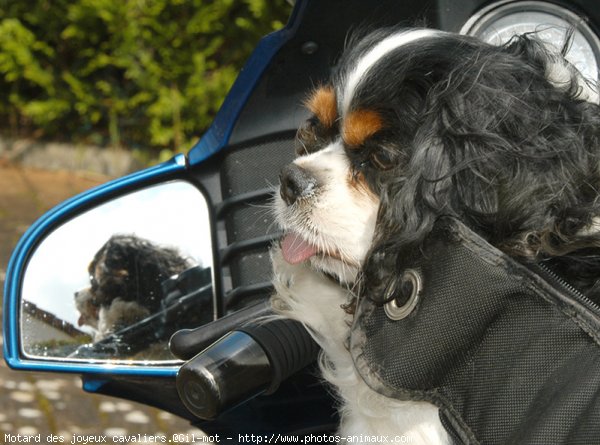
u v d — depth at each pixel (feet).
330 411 3.99
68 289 3.94
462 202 3.62
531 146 3.60
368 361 3.57
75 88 8.47
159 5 8.16
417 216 3.62
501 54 3.72
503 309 3.46
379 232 3.70
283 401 3.99
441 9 3.99
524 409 3.42
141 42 8.27
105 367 3.92
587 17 3.98
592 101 3.77
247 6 8.23
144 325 3.96
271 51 3.91
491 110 3.65
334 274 3.91
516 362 3.44
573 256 3.60
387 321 3.58
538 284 3.44
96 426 5.39
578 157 3.60
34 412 5.46
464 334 3.48
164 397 4.00
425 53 3.80
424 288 3.54
